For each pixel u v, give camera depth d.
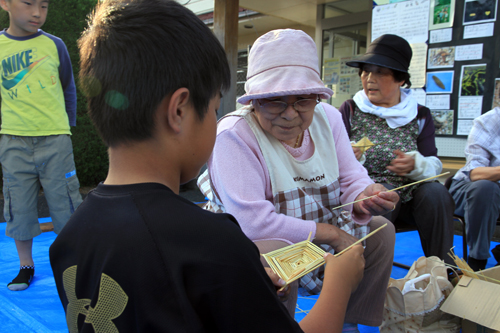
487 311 1.56
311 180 1.65
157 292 0.66
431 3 4.30
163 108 0.73
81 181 6.52
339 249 1.53
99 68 0.72
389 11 4.63
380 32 4.73
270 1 6.26
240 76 10.55
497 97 4.01
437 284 1.76
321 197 1.69
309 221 1.50
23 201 2.69
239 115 1.58
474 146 2.83
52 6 5.83
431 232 2.41
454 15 4.18
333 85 6.46
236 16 5.15
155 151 0.75
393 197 1.60
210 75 0.77
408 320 1.77
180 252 0.67
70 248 0.77
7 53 2.69
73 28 6.04
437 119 4.43
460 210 2.76
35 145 2.75
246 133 1.54
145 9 0.73
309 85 1.42
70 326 0.79
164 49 0.71
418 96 4.53
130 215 0.70
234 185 1.47
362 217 1.71
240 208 1.45
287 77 1.42
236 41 5.21
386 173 2.68
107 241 0.70
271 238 1.44
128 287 0.67
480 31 4.04
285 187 1.58
